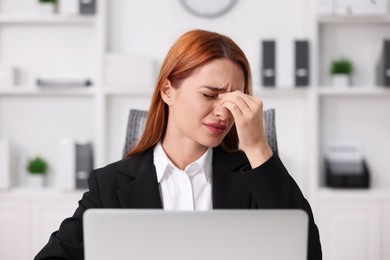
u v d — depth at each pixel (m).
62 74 3.78
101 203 1.53
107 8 3.71
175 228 1.03
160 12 3.72
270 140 1.79
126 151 1.84
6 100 3.79
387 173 3.74
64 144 3.55
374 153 3.74
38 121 3.81
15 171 3.80
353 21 3.59
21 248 3.52
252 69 3.68
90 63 3.77
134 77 3.56
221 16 3.70
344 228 3.47
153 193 1.52
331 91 3.53
